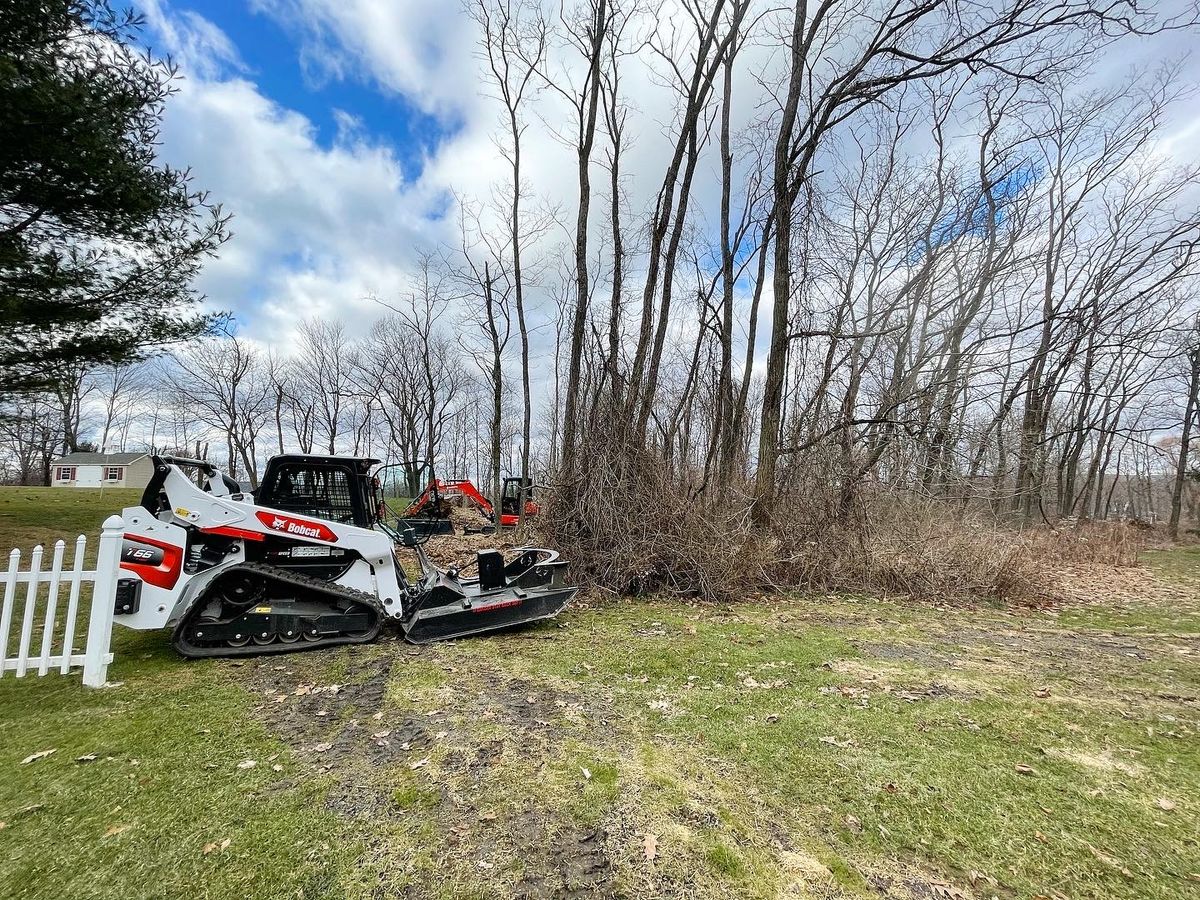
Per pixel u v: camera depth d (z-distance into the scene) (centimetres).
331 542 480
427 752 294
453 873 203
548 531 796
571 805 247
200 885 194
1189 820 247
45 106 662
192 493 449
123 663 425
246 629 452
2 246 725
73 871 199
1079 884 206
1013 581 802
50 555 884
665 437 858
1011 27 830
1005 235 1266
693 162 1020
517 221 1625
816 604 731
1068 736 332
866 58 891
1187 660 502
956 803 258
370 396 3853
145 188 794
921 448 907
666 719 346
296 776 268
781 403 986
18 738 300
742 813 246
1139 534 1969
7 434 2042
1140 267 1400
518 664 446
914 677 439
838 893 199
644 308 987
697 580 742
